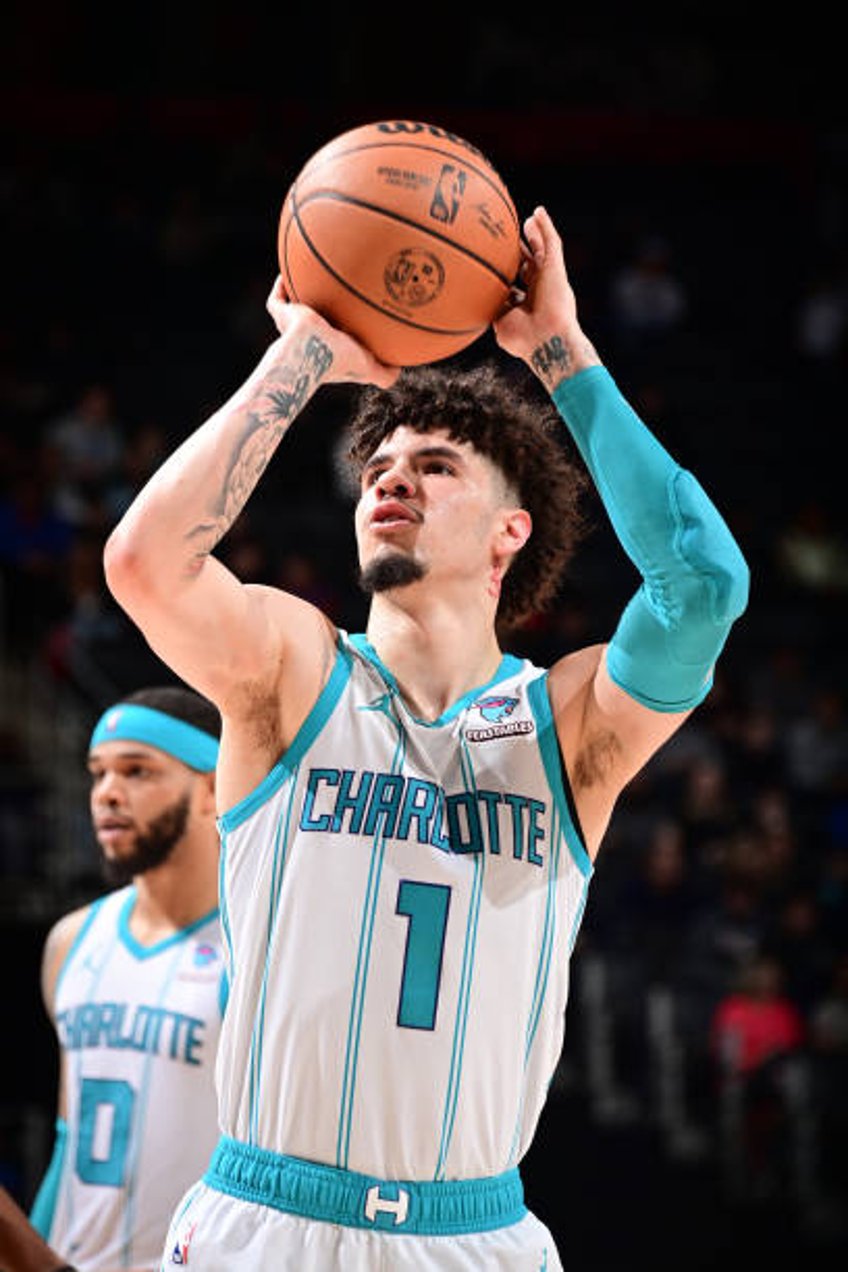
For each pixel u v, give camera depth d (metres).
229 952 3.39
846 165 24.97
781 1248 11.88
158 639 3.23
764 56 25.72
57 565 15.42
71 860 12.88
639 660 3.30
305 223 3.40
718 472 20.83
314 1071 3.17
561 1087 12.73
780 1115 12.41
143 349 20.36
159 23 24.39
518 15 25.31
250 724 3.35
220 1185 3.26
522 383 3.87
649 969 13.38
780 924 13.61
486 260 3.41
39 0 23.86
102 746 5.12
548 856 3.35
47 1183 5.06
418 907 3.22
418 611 3.53
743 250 23.77
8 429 18.44
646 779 15.06
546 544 3.91
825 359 22.30
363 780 3.30
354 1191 3.15
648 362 21.73
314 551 17.39
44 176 22.59
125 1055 4.91
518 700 3.46
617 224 23.95
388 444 3.64
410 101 24.84
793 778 16.25
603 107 25.27
